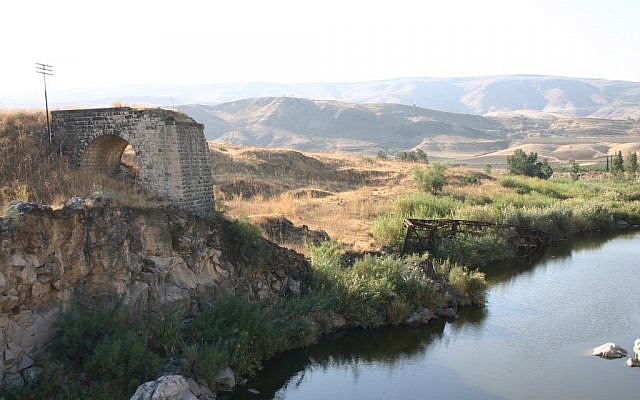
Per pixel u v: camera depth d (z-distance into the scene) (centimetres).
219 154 5400
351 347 2386
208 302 2259
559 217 4847
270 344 2197
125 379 1709
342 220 3869
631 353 2341
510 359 2295
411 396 1997
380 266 2838
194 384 1806
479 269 3662
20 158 2417
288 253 2641
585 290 3231
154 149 2389
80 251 1894
